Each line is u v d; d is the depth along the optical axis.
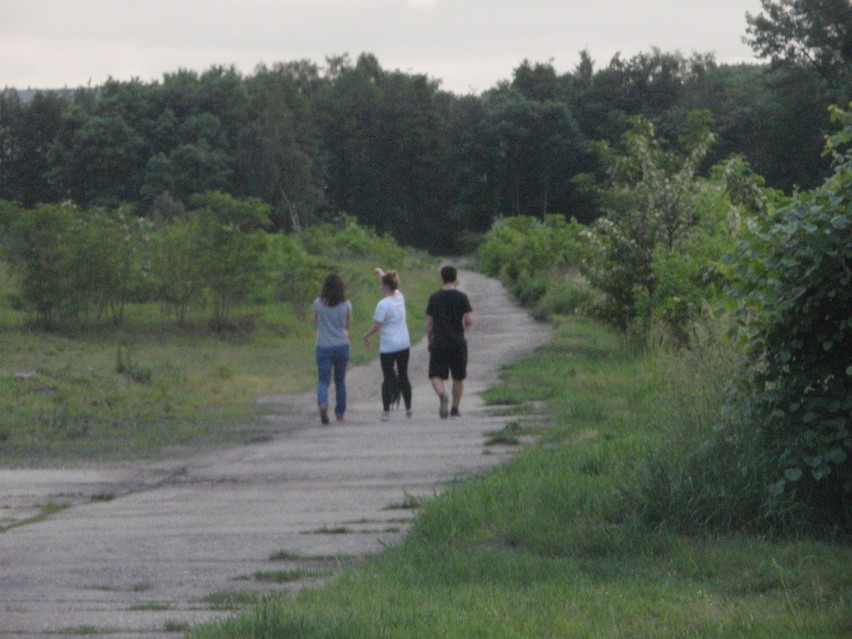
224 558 12.28
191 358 38.19
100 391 28.83
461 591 10.14
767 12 118.69
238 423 24.84
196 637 8.78
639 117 38.31
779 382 12.63
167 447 21.62
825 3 114.81
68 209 43.47
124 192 178.50
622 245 35.47
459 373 24.62
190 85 188.12
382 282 25.20
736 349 14.13
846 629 8.75
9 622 9.73
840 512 12.24
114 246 43.88
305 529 13.72
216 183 176.00
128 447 21.58
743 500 12.26
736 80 163.50
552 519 12.79
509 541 12.30
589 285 37.16
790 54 118.31
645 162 36.59
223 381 32.62
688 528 12.21
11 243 42.12
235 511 15.18
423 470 17.77
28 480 18.28
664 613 9.33
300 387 31.91
